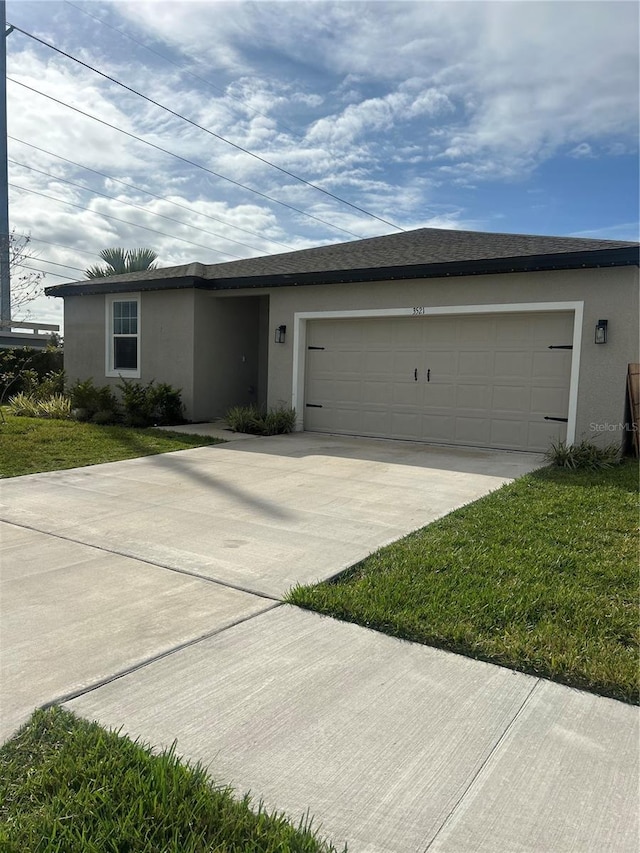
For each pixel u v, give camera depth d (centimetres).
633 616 349
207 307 1256
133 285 1274
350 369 1099
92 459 839
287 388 1155
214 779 211
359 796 206
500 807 203
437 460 857
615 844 189
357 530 520
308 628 334
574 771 222
